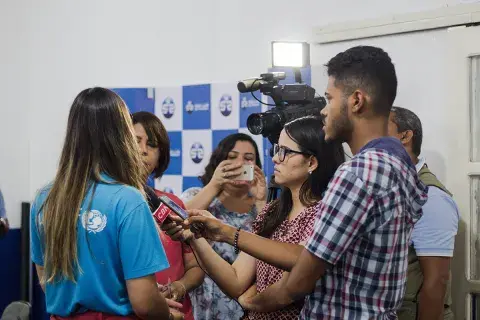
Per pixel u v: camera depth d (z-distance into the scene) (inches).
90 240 63.0
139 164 68.1
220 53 144.1
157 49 155.3
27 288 176.7
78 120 65.7
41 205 67.1
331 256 57.0
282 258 64.5
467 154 106.7
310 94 96.9
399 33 115.0
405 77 114.5
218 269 77.9
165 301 67.1
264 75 99.7
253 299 67.7
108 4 163.5
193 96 141.2
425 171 95.4
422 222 90.0
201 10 147.2
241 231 67.7
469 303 106.0
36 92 176.9
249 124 96.9
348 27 120.6
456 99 107.6
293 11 131.5
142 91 147.2
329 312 59.8
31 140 178.9
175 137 143.9
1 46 178.2
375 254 57.5
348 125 60.9
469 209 106.7
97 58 165.9
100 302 63.8
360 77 59.2
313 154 74.5
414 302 92.2
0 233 141.6
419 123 96.3
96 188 63.8
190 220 69.1
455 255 107.2
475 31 105.0
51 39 173.6
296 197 76.2
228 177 106.2
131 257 63.0
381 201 56.5
